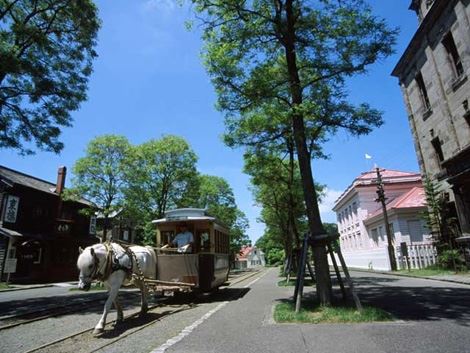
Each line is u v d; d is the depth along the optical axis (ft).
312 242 30.71
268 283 69.41
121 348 20.58
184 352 18.71
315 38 33.58
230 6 32.63
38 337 25.09
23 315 34.55
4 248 86.48
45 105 48.65
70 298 51.39
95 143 88.58
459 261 63.82
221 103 34.86
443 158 73.87
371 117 31.89
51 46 49.26
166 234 47.09
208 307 37.06
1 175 91.86
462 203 64.59
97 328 24.90
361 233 127.95
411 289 42.70
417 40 79.51
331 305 29.19
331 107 31.45
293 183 74.79
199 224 46.29
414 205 93.20
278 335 21.53
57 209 108.88
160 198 105.19
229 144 43.32
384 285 49.60
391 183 126.52
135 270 31.22
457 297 34.30
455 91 68.23
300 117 33.58
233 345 19.76
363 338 19.94
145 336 23.59
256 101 33.60
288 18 34.22
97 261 26.63
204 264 42.63
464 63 64.49
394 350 17.54
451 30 67.72
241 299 42.39
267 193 99.60
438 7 70.03
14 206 93.86
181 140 106.32
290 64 34.24
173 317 31.12
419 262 81.10
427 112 78.95
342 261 28.35
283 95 40.24
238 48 33.55
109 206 86.94
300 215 95.45
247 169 71.77
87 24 51.37
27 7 50.44
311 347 18.63
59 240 106.11
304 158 32.99
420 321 23.91
